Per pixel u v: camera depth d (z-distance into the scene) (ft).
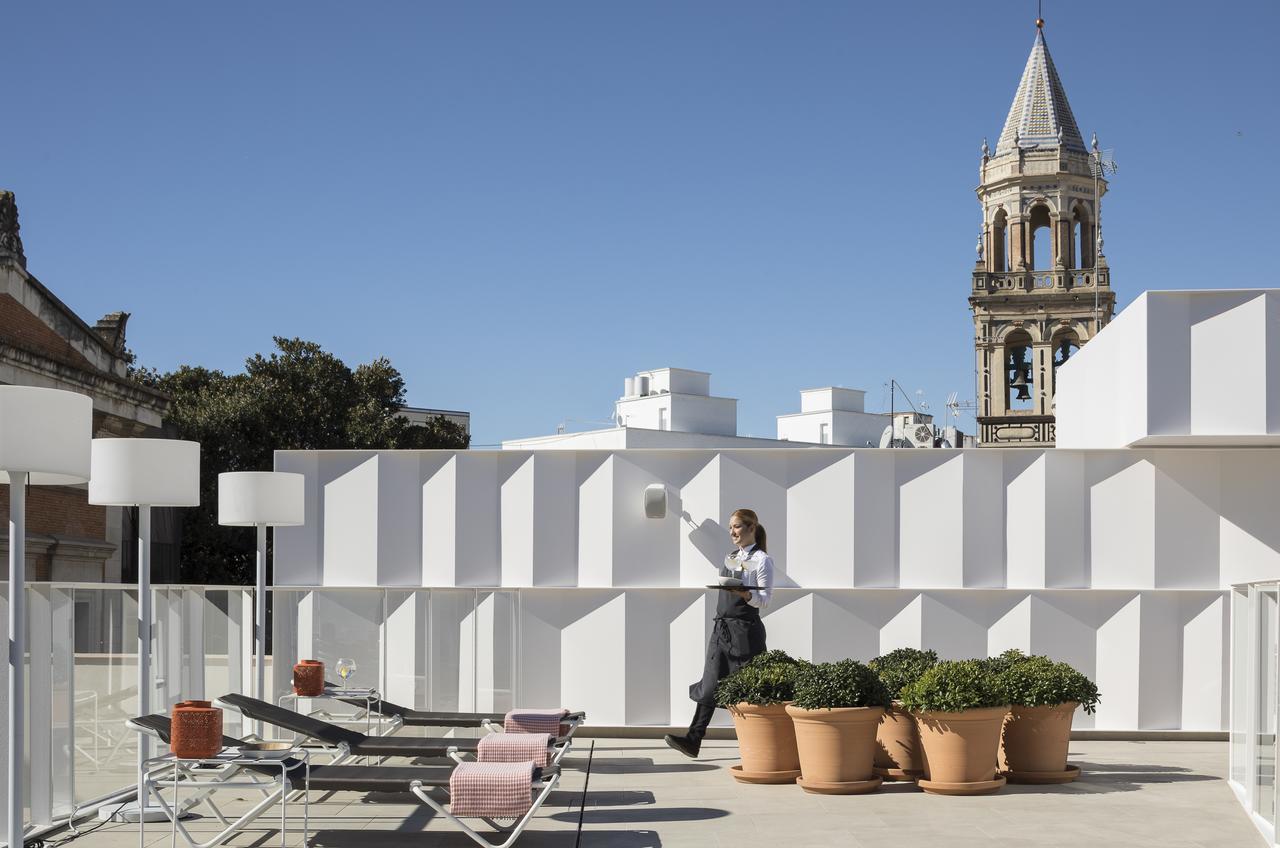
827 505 40.16
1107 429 43.21
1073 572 39.78
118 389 100.42
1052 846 24.71
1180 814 27.81
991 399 186.09
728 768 34.45
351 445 143.02
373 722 33.58
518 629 39.60
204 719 23.66
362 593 36.29
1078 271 186.70
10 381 84.58
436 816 28.40
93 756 27.55
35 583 25.11
